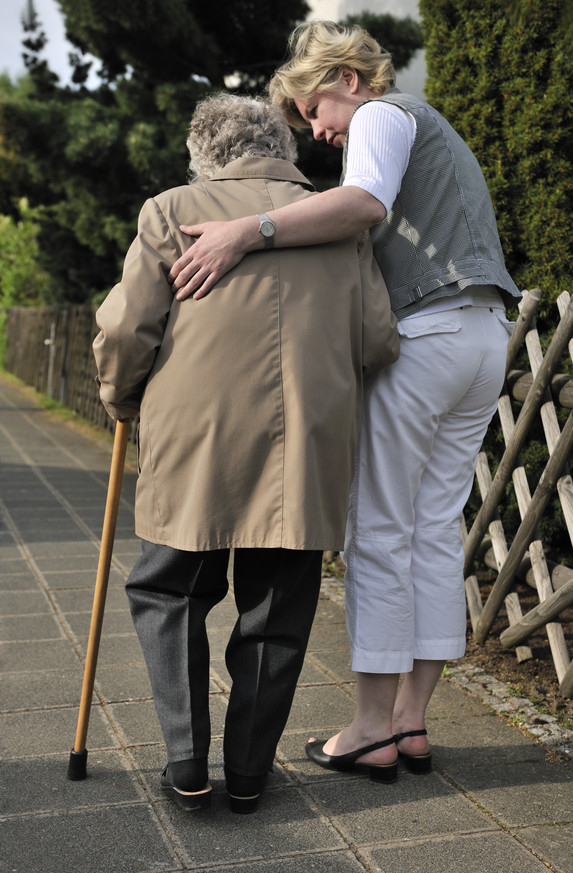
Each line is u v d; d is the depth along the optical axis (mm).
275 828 1971
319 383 1849
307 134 7273
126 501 5895
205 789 1974
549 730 2498
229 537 1859
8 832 1923
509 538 3713
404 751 2250
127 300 1829
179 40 7133
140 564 2002
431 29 3646
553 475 2867
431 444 2172
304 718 2559
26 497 5941
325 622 3451
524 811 2064
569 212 3373
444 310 2076
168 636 1974
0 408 11836
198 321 1833
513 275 3557
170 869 1804
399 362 2096
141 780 2168
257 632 1973
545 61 3324
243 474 1846
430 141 2064
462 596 2314
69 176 8117
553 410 2959
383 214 1943
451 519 2291
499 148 3469
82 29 7414
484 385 2191
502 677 2883
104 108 7883
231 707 2002
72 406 11523
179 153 7191
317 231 1869
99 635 2121
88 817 1993
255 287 1839
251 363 1824
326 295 1883
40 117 7832
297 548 1834
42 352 14227
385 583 2168
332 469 1898
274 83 2244
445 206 2068
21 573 4039
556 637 2801
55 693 2684
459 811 2062
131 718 2516
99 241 9188
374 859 1857
